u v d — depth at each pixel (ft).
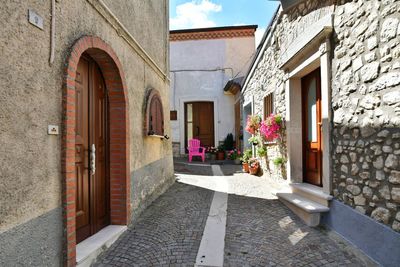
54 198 6.46
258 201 15.12
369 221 8.34
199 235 10.38
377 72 8.02
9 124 5.14
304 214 11.80
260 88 22.34
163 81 19.02
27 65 5.61
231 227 11.25
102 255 8.61
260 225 11.47
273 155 18.83
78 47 7.36
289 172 15.05
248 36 36.52
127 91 11.10
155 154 15.78
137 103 12.81
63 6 6.89
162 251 9.02
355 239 9.08
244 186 18.97
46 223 6.16
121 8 11.06
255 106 24.38
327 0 10.87
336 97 10.39
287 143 15.35
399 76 7.16
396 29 7.26
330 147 10.84
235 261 8.47
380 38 7.88
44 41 6.13
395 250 7.24
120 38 10.78
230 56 36.55
